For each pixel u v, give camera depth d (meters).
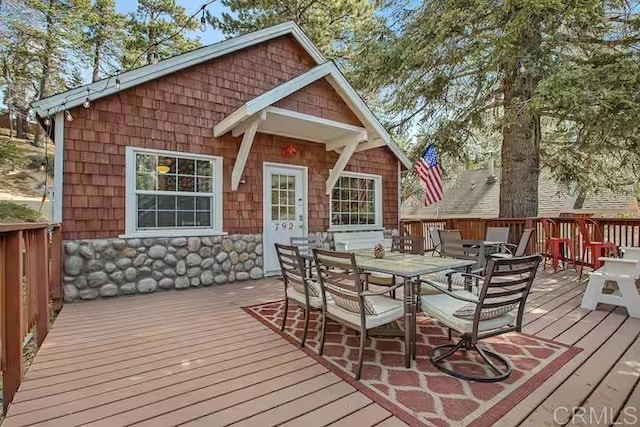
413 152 9.87
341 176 7.79
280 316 3.95
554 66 6.52
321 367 2.60
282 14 11.23
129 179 5.09
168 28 14.41
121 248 4.98
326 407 2.06
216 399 2.16
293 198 6.89
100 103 4.89
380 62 8.53
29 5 9.76
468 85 8.78
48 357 2.81
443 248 4.06
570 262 6.84
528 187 7.99
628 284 3.85
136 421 1.93
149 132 5.27
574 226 6.70
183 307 4.36
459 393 2.21
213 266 5.76
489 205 16.36
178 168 5.55
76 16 11.27
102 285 4.82
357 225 8.02
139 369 2.59
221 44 5.91
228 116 5.74
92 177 4.81
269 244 6.52
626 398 2.13
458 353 2.84
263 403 2.11
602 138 6.45
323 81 6.04
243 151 5.74
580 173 9.07
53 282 4.29
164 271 5.31
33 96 10.10
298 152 6.91
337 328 3.48
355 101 6.26
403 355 2.81
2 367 2.12
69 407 2.07
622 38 6.67
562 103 6.09
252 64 6.44
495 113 8.45
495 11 6.66
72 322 3.74
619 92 5.59
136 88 5.17
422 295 3.07
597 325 3.52
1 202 8.57
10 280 2.16
